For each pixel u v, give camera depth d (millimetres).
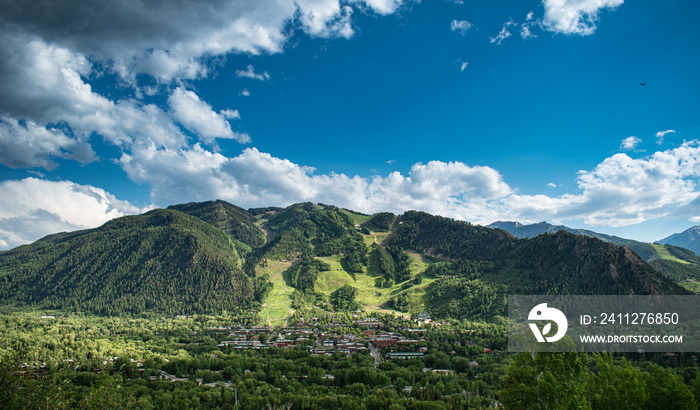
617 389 95062
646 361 177125
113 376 172125
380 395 152375
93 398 71812
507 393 101625
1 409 63000
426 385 162500
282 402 146750
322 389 167125
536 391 97000
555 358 97688
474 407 138125
